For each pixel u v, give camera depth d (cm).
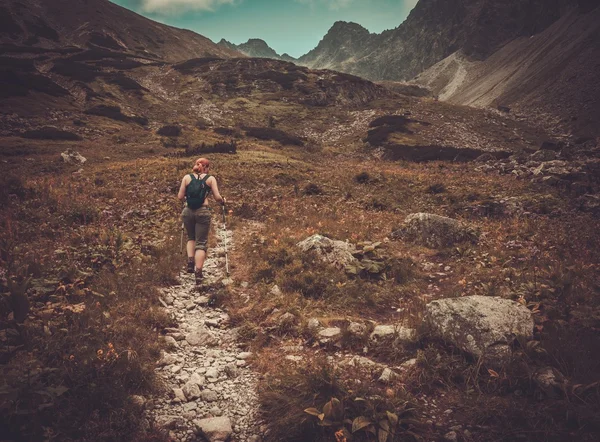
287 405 365
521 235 1107
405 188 2022
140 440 323
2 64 6756
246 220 1361
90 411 336
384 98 9312
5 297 462
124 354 406
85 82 6988
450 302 482
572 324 471
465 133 7262
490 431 327
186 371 445
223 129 5597
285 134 5588
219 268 813
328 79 9169
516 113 11656
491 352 414
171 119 6322
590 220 1312
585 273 696
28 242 801
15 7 13038
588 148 2862
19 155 3166
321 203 1641
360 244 866
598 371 383
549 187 1852
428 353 437
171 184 1852
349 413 345
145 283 641
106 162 3198
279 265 777
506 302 480
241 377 436
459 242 1049
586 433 307
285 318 546
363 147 5869
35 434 303
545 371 380
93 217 1091
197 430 346
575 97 11944
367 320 569
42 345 405
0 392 306
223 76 8944
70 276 612
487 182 2091
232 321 572
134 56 10319
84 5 15812
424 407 366
